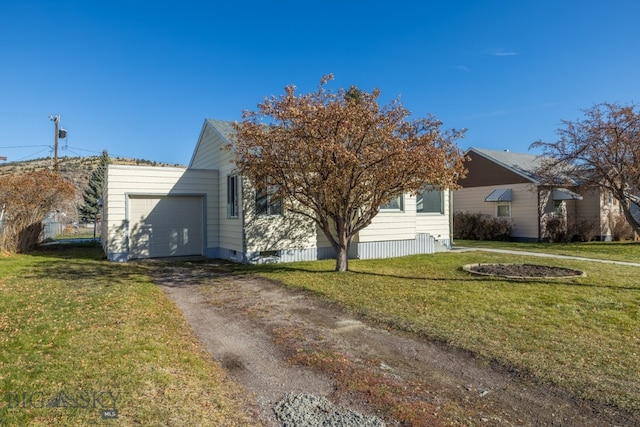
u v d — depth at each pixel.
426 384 4.02
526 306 6.74
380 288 8.34
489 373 4.25
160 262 13.21
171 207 14.62
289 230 13.56
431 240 15.90
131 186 13.82
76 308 6.43
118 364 4.03
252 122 9.43
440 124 9.52
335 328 5.87
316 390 3.89
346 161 8.71
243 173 9.82
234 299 7.81
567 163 17.28
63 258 14.05
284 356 4.82
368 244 14.19
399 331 5.65
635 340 5.09
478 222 23.53
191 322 6.27
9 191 15.35
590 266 11.62
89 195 47.81
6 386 3.43
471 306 6.77
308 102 9.00
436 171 9.03
